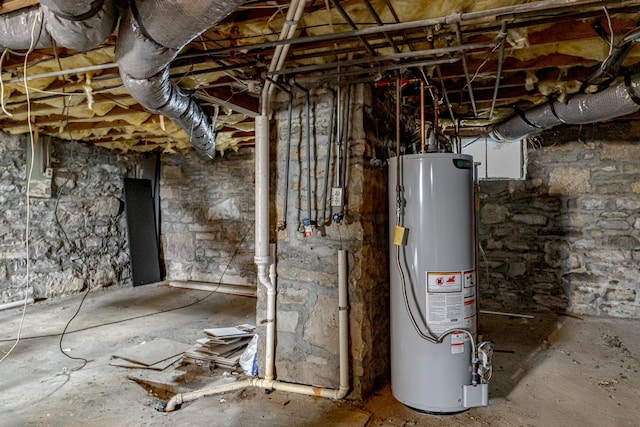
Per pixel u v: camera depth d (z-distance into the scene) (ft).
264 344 8.18
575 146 13.03
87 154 16.79
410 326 7.04
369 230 7.59
